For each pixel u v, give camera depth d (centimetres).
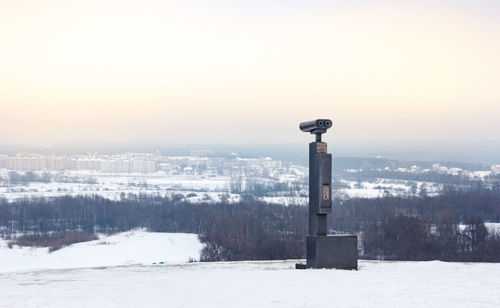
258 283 1895
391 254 9756
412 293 1656
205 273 2252
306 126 2484
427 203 13175
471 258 9325
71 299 1591
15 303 1524
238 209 15762
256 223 11875
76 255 14712
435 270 2295
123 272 2330
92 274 2256
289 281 1936
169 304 1510
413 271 2256
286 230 11338
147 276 2156
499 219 12100
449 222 10756
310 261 2391
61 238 17700
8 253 15600
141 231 18475
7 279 2092
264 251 10369
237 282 1928
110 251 14850
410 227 10369
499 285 1822
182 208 19775
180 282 1948
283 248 10325
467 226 10894
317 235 2392
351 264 2364
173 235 16688
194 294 1675
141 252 13950
